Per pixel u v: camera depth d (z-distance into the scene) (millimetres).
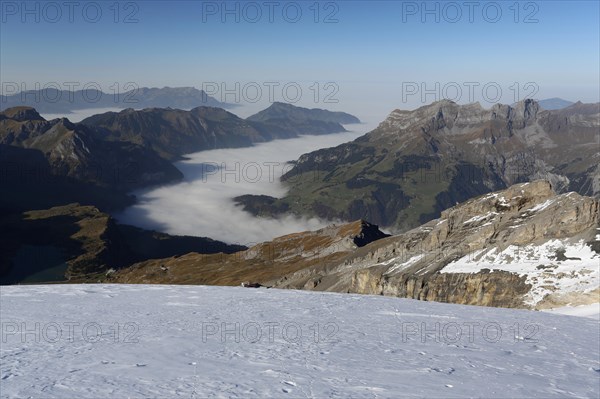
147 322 30266
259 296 42594
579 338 27234
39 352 22516
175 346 23828
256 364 20469
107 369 19562
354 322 30672
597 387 18500
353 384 17844
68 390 16828
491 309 36656
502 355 23094
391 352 23094
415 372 19672
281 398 16188
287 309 35656
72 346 23812
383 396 16609
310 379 18328
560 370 20703
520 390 17797
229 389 17016
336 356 22031
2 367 19844
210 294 44031
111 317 32062
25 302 39094
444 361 21594
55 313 33750
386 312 34656
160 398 16062
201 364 20422
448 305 38562
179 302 39125
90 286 49719
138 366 20031
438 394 17000
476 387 17953
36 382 17719
